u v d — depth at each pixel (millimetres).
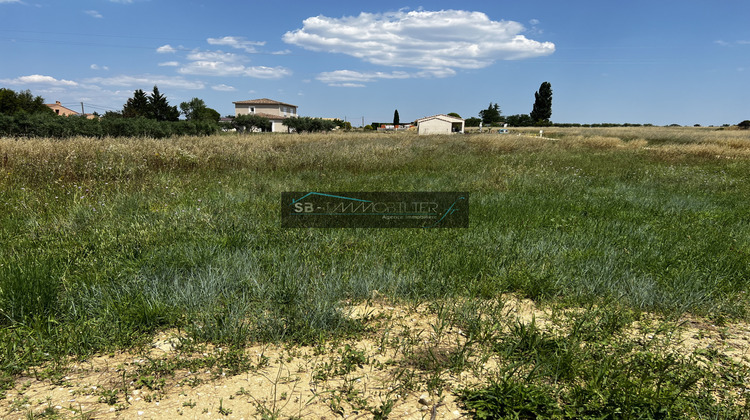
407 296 3410
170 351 2541
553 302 3400
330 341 2734
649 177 11039
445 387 2256
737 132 46531
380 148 14531
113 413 1957
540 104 98438
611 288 3584
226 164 10664
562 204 7203
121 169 8289
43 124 22344
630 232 5379
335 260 4043
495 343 2688
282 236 4797
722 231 5559
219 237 4578
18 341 2477
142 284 3295
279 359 2492
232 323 2768
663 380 2246
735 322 3172
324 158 11805
